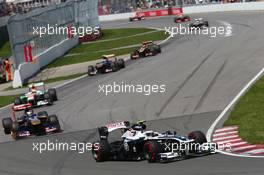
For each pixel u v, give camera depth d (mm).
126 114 96750
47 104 119438
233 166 54750
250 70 121312
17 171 66188
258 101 89812
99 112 102250
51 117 89812
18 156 75562
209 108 91562
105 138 66500
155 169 57156
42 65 190875
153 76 133125
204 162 57625
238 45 167875
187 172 54312
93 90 128125
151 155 60094
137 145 62438
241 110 85250
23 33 175375
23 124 89500
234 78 114812
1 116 117500
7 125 93562
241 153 60781
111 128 65438
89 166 63688
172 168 56594
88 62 188875
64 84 148000
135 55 175125
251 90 99812
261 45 159750
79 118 99438
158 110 96188
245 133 70750
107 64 153500
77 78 154875
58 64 195375
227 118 81750
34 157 73500
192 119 85062
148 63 158125
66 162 67625
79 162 66625
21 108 116750
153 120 88500
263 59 133750
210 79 117875
